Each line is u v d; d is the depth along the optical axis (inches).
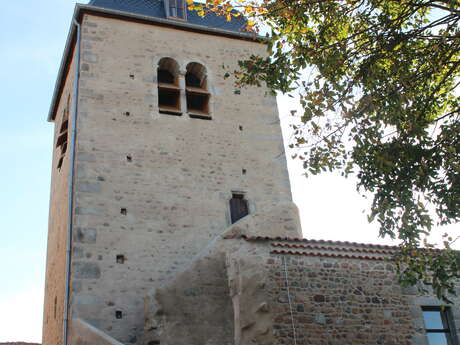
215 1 430.9
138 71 701.3
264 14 422.0
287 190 694.5
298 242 477.7
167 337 480.7
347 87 399.9
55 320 604.1
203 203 640.4
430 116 425.7
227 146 694.5
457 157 374.6
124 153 636.7
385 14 411.2
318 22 419.5
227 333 492.1
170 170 647.1
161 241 597.3
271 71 410.9
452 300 477.7
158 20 741.9
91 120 644.7
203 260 516.1
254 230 572.7
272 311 429.4
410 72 406.9
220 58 762.8
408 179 387.2
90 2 735.7
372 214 391.2
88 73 674.8
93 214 583.5
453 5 355.3
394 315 455.8
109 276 555.5
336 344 430.3
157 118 678.5
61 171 711.7
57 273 634.2
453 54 404.8
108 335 507.8
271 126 734.5
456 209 369.1
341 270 462.6
